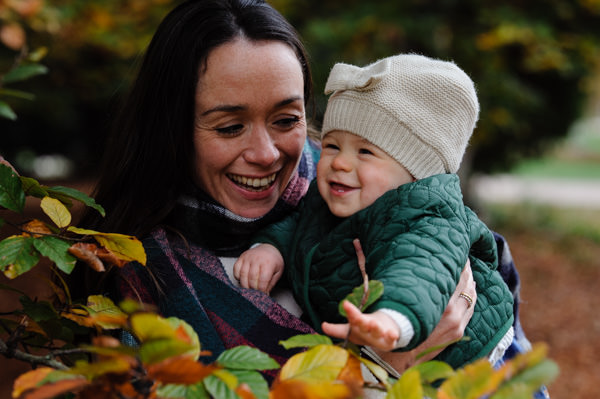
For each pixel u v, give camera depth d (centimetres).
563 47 798
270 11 163
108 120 214
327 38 664
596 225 1184
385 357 152
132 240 125
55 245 122
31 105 967
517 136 936
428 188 151
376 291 107
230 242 174
